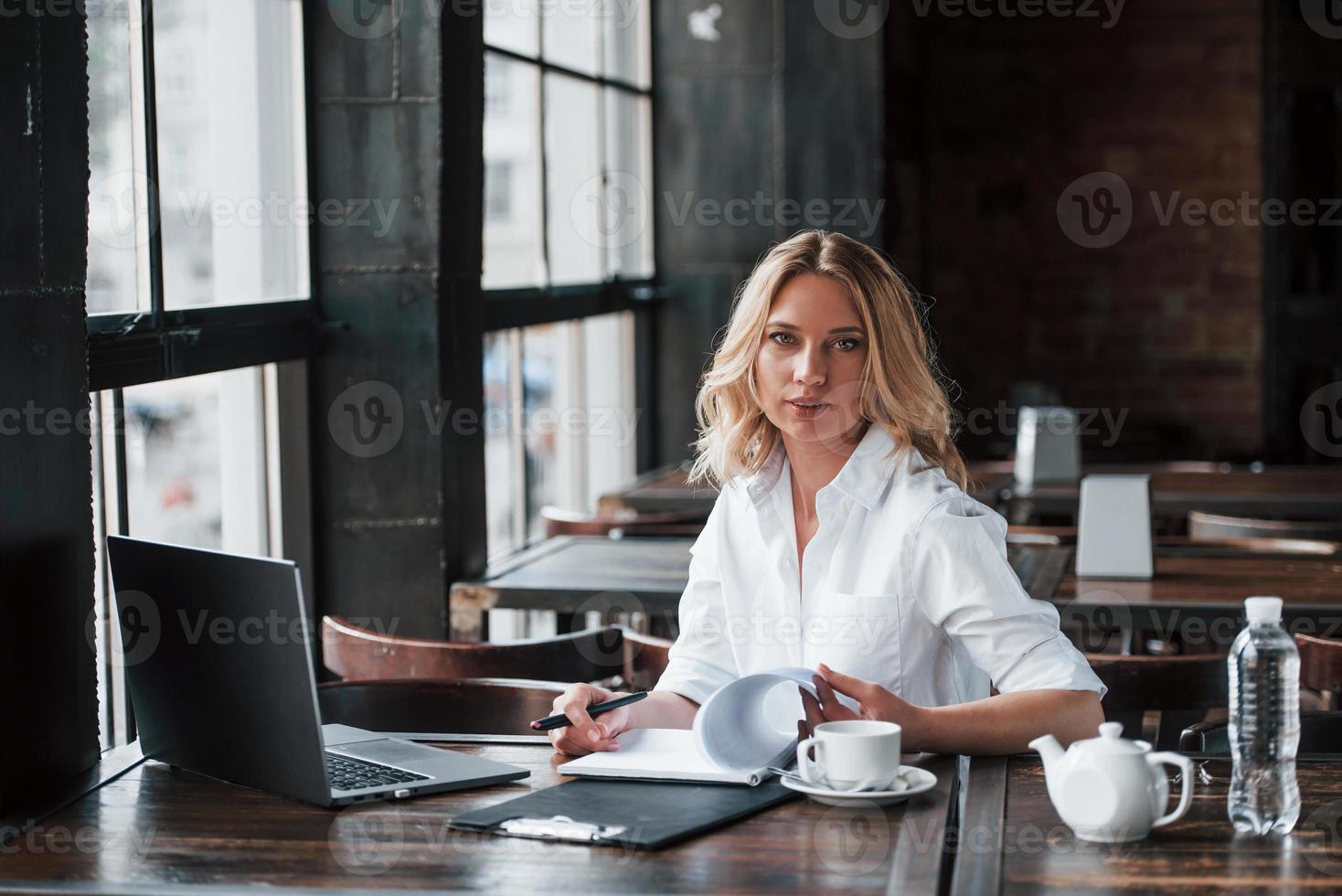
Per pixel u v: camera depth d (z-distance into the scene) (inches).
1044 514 187.6
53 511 67.7
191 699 65.6
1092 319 281.7
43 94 66.9
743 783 63.2
